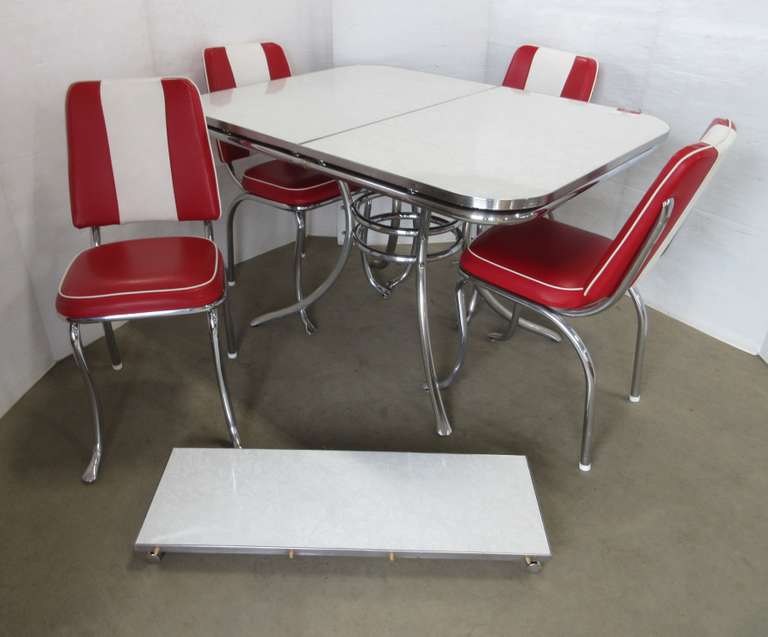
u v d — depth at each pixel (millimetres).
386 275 2545
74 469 1582
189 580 1323
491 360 2043
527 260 1508
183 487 1454
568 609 1278
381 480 1483
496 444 1698
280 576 1337
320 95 1904
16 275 1759
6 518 1446
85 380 1511
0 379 1733
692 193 1281
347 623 1248
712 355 2088
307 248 2758
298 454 1553
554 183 1248
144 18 1948
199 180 1637
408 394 1881
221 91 1948
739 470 1627
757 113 1868
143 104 1562
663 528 1460
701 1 1913
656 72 2111
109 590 1299
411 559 1378
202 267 1505
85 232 1955
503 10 2496
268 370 1963
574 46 2328
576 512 1497
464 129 1595
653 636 1228
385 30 2447
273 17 2383
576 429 1755
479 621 1254
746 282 2039
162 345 2072
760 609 1282
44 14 1668
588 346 2121
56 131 1781
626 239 1236
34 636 1210
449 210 1244
